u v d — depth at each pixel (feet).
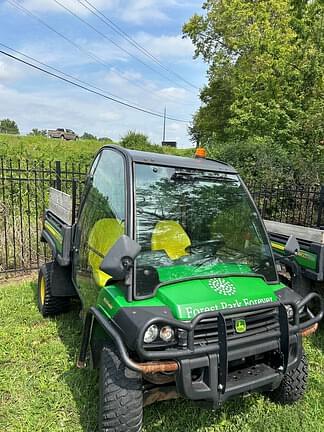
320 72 38.50
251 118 46.83
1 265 22.48
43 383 11.08
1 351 12.74
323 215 25.55
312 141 39.24
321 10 38.50
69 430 9.33
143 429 9.32
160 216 9.47
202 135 88.94
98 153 12.75
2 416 9.76
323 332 14.98
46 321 15.35
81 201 13.07
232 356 7.88
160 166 10.28
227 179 11.19
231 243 10.11
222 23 65.21
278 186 29.50
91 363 9.14
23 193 28.89
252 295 8.55
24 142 76.18
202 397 7.57
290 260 12.30
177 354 7.34
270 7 48.93
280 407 10.44
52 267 15.26
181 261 9.12
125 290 8.22
